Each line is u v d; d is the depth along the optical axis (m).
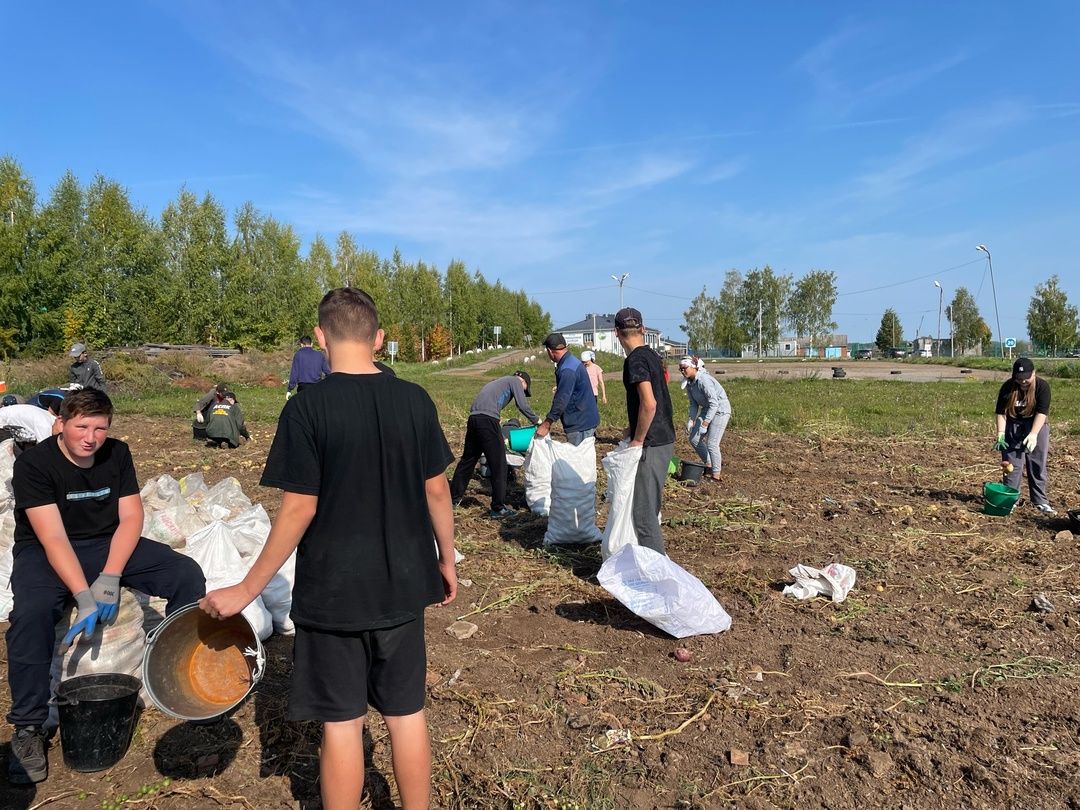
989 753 3.44
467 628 4.88
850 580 5.52
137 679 3.47
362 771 2.67
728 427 15.48
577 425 7.99
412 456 2.69
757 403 21.17
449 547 2.89
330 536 2.56
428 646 4.66
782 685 4.12
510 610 5.31
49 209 38.44
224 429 12.83
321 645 2.60
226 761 3.39
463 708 3.87
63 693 3.29
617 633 4.89
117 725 3.29
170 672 3.12
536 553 6.62
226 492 6.32
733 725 3.71
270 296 51.69
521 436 9.38
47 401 5.61
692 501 8.61
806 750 3.48
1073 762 3.35
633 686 4.11
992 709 3.84
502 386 7.92
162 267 44.53
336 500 2.56
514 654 4.57
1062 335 65.50
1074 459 11.22
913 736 3.59
